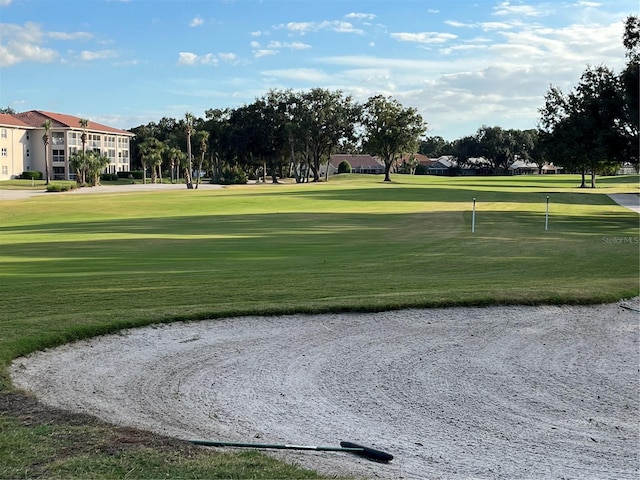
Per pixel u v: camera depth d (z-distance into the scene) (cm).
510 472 567
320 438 637
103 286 1331
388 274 1562
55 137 11712
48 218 4231
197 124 12938
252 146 11731
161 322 1023
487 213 4253
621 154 4703
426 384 805
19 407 653
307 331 1021
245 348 934
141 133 15650
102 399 724
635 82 4384
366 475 543
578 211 4581
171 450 552
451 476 554
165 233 2905
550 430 669
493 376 839
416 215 4056
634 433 665
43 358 855
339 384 800
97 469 502
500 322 1098
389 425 676
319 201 5550
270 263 1795
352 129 11375
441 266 1753
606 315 1156
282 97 11675
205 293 1248
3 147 10994
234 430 648
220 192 7069
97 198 6097
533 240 2575
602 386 809
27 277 1488
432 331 1040
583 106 4850
